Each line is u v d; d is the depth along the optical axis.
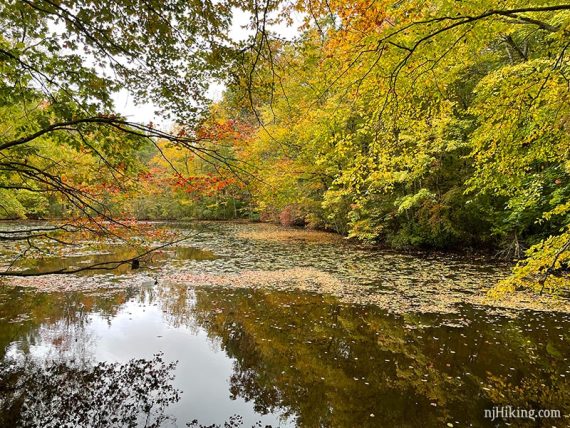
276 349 6.45
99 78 3.96
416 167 10.70
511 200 9.63
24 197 11.62
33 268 12.91
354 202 18.30
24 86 4.21
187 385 5.30
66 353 6.29
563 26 3.93
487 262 13.27
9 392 5.04
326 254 16.19
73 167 5.65
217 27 3.45
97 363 5.95
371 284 10.57
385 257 15.00
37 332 7.16
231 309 8.59
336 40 3.96
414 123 5.95
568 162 6.32
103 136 4.45
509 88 5.05
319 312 8.31
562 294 9.00
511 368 5.53
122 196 6.60
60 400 4.87
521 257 12.59
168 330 7.33
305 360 6.00
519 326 7.12
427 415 4.47
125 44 3.70
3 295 9.55
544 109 5.12
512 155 5.97
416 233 15.89
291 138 16.09
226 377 5.54
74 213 6.53
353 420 4.43
